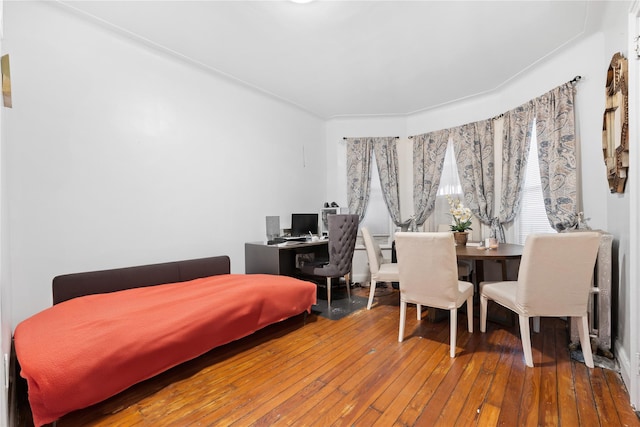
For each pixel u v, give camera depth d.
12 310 2.05
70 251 2.38
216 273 3.20
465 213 3.27
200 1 2.23
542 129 3.05
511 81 3.55
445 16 2.40
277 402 1.65
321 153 4.89
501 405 1.58
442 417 1.50
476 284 3.49
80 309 1.98
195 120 3.23
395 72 3.38
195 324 1.94
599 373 1.87
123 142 2.69
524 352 1.98
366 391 1.73
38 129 2.24
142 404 1.64
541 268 1.91
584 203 2.71
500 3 2.24
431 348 2.28
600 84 2.57
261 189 3.93
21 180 2.15
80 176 2.44
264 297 2.44
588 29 2.54
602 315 2.07
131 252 2.72
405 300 2.39
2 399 1.16
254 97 3.87
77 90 2.43
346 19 2.44
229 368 2.02
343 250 3.49
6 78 1.56
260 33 2.64
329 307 3.36
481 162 3.92
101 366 1.49
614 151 2.07
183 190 3.11
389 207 4.69
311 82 3.65
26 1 2.19
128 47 2.72
